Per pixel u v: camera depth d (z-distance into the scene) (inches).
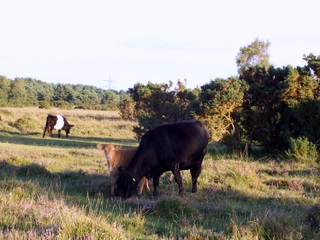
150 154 397.1
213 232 248.5
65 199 333.1
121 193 381.1
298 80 688.4
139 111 1184.8
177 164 406.9
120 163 410.9
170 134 408.8
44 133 1101.1
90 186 422.3
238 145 701.9
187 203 323.0
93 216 260.5
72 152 701.9
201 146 428.8
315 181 469.7
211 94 690.8
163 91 1123.3
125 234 237.3
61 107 2893.7
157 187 436.5
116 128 1451.8
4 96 3280.0
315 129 668.7
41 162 561.6
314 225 269.3
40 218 249.0
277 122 711.1
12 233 217.5
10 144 821.9
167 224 282.8
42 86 4916.3
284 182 465.4
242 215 311.6
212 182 449.1
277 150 706.8
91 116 1956.2
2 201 291.0
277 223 258.5
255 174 485.7
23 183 379.2
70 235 219.0
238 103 688.4
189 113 727.1
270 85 718.5
